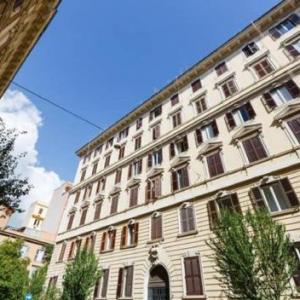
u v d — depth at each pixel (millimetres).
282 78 17719
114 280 19094
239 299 9688
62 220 32031
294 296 10359
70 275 17703
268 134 16047
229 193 15711
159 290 16141
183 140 22484
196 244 15477
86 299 16391
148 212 20438
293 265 9547
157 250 17406
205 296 13297
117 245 21234
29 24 9969
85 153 39000
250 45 22531
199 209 16906
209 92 23234
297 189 13008
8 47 10242
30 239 38500
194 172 19141
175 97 27531
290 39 19250
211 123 20812
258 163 15445
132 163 26812
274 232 10383
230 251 10188
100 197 27766
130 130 31594
